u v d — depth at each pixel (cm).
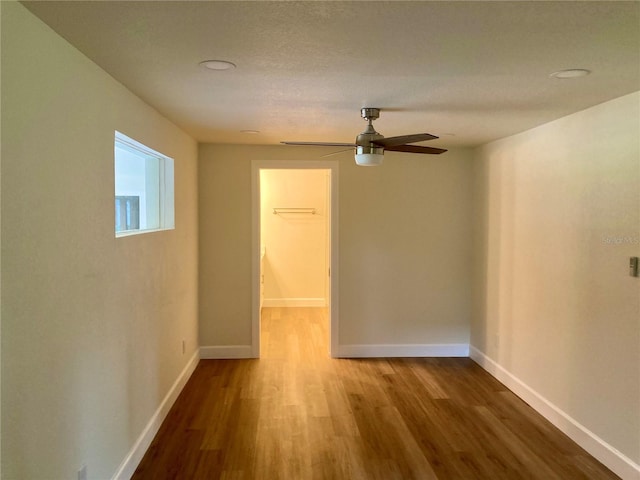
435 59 210
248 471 280
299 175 745
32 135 164
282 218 747
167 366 356
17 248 155
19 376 158
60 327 187
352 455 300
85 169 209
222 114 327
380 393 404
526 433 331
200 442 315
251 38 186
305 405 377
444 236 501
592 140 301
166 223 370
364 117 306
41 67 170
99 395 227
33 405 167
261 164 481
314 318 679
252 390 407
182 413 360
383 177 494
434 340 508
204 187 480
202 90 263
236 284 489
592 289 302
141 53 204
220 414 359
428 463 291
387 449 308
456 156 496
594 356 300
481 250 475
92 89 215
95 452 223
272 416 356
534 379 373
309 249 750
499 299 435
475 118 337
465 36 184
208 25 173
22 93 158
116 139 268
